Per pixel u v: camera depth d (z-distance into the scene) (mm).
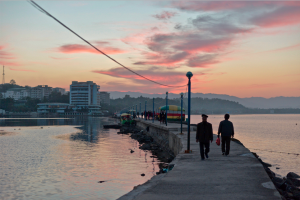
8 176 19969
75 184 17703
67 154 30062
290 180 16906
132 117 89375
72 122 120875
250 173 9312
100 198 14891
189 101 15305
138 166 23031
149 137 45344
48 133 60875
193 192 7070
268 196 6660
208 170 9859
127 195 7000
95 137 51625
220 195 6773
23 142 42562
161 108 55281
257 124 166125
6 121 128625
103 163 24500
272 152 44125
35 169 22297
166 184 7938
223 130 13250
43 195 15555
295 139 69500
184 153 14445
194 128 31078
